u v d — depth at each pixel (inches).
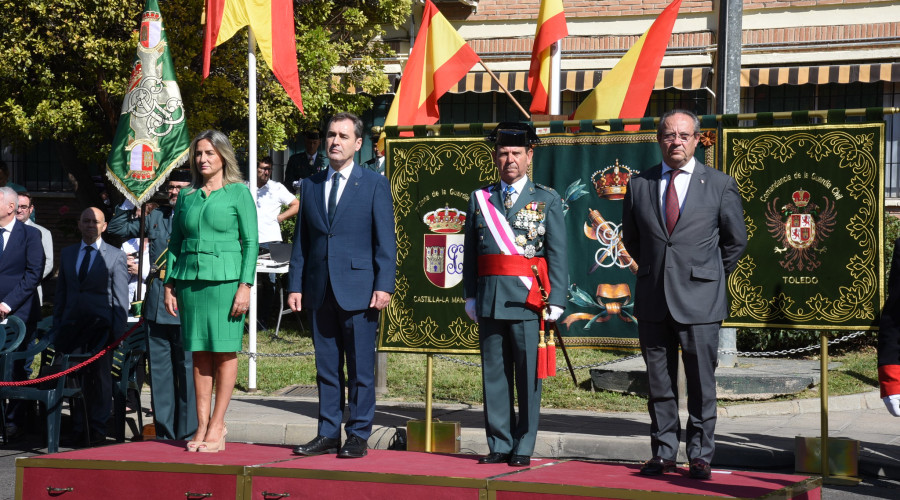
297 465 240.5
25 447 332.5
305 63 521.3
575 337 305.6
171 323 304.5
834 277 279.3
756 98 585.9
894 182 564.4
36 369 427.8
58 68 503.8
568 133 305.3
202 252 264.1
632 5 592.7
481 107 621.0
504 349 259.4
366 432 261.9
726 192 244.2
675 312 237.6
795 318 283.0
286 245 481.4
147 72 362.3
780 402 350.0
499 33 614.2
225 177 272.4
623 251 300.7
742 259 288.0
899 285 203.5
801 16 567.2
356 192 266.1
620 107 361.4
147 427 338.3
